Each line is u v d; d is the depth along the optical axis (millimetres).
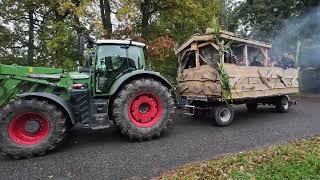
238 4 18281
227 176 3797
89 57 6711
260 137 5922
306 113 8773
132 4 12219
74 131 6883
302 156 4430
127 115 5812
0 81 5516
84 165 4559
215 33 6934
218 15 15484
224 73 6746
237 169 4012
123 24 12641
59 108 5328
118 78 6062
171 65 12906
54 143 5152
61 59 11391
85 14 11430
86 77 6156
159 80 6441
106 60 6160
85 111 5656
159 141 5855
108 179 4004
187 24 14836
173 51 12805
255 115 8648
